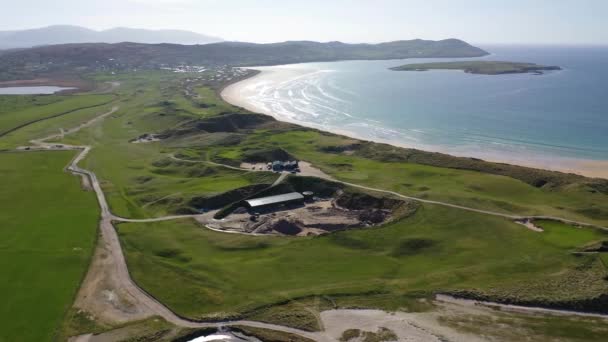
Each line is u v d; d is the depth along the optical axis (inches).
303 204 3363.7
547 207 3083.2
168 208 3228.3
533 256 2385.6
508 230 2687.0
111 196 3501.5
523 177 3784.5
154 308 2038.6
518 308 1974.7
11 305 2058.3
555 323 1876.2
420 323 1892.2
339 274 2300.7
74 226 2935.5
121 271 2368.4
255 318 1940.2
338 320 1914.4
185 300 2090.3
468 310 1973.4
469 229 2714.1
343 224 2960.1
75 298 2122.3
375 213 3031.5
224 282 2234.3
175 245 2657.5
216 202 3297.2
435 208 2984.7
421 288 2140.7
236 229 2947.8
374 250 2559.1
